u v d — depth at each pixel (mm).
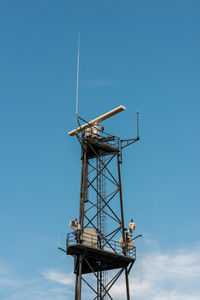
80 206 57344
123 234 56906
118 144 62250
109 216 57719
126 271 55500
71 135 62750
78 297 51219
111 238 56219
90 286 53125
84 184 58281
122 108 60906
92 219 57031
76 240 54156
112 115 61938
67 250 53781
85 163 59625
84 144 60688
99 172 59938
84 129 62250
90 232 55500
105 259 55094
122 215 57969
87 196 58031
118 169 60594
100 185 59281
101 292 53656
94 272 53844
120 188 59500
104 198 58562
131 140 62000
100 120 62594
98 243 56062
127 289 54281
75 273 56188
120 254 54469
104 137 62500
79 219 56312
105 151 61719
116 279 54750
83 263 56000
